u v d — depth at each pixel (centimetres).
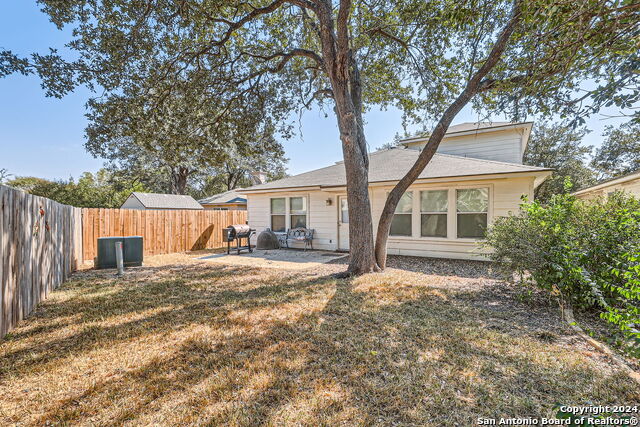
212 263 842
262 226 1226
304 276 646
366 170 656
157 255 1031
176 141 780
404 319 373
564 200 466
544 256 411
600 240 387
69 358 283
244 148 883
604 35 285
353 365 263
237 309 422
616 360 267
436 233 885
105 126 655
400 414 201
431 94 766
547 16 305
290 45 805
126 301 470
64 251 632
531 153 1947
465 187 835
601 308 396
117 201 2448
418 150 1268
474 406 208
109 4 530
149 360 278
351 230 643
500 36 504
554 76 375
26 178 2295
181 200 2395
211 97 778
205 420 197
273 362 270
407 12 593
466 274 645
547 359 271
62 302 466
